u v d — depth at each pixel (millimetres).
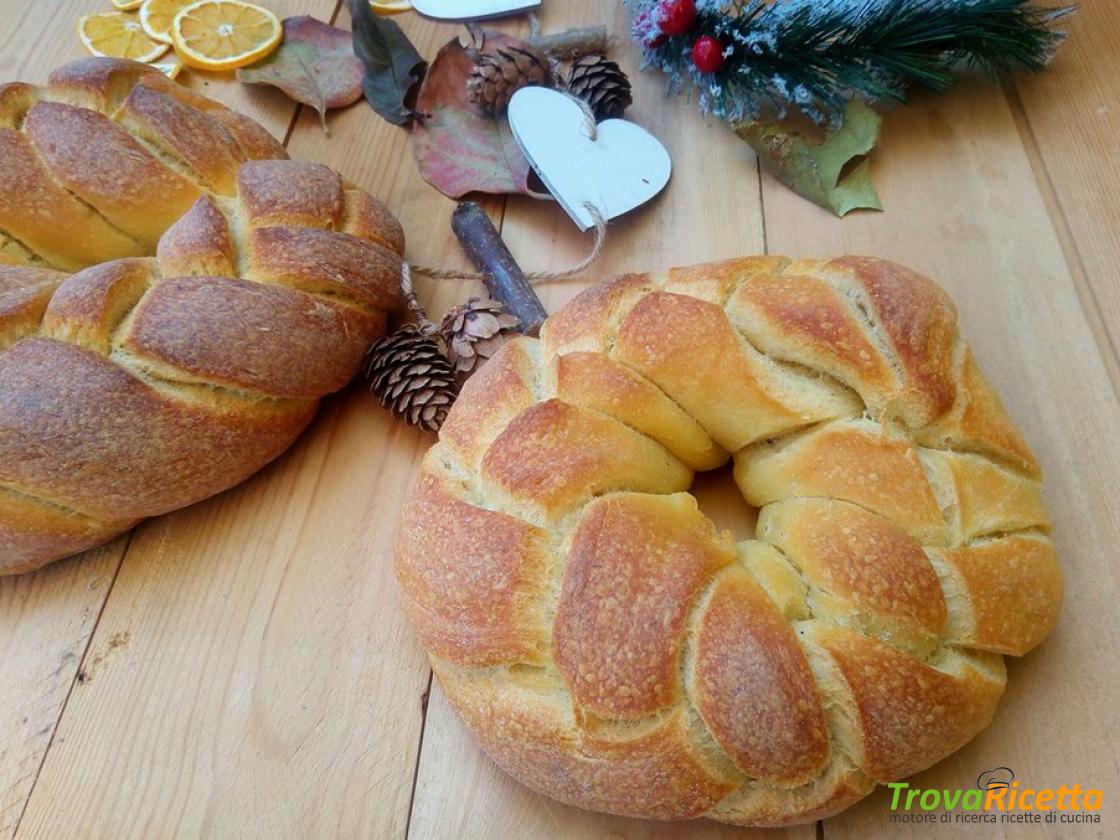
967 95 427
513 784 289
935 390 276
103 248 364
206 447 320
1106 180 392
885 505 266
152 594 333
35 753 304
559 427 277
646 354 290
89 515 320
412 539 282
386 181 438
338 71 467
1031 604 265
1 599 335
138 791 296
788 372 293
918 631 250
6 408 294
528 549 260
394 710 306
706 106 412
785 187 415
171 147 357
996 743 278
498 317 354
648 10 417
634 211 414
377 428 368
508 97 425
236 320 318
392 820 286
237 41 468
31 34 493
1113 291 364
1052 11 401
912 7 375
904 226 395
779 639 242
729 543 263
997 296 369
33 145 354
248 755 300
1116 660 288
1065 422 335
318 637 321
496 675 265
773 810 250
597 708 241
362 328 354
